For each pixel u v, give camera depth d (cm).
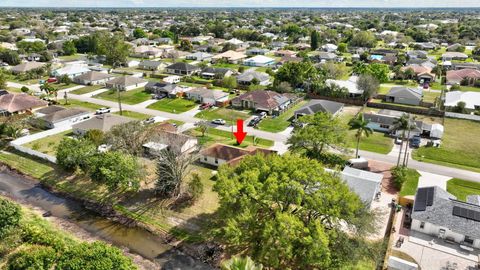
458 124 8031
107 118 7362
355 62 14700
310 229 3372
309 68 10725
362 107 9325
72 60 15475
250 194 3619
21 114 8038
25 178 5753
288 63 10944
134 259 3962
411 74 12088
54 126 7775
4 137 7169
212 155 6041
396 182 5381
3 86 10500
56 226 4522
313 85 10181
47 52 15688
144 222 4647
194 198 5066
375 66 11800
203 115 8650
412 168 5975
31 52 16288
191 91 9944
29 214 4728
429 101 9600
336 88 9831
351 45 19525
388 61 14650
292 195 3556
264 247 3356
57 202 5128
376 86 9625
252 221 3506
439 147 6750
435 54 17275
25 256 3544
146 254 4078
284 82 10400
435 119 8375
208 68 12888
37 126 7769
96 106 9344
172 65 13412
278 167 3878
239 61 15412
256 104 8862
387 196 5109
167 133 6500
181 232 4431
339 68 11962
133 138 6109
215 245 4178
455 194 5150
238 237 3441
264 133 7519
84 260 3372
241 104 9206
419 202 4528
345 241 3494
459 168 5978
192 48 18525
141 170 5294
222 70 12562
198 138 7131
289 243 3266
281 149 6694
